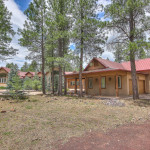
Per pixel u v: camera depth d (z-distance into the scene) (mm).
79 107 7738
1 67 31172
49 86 23734
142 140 3443
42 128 4219
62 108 7434
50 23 11930
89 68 17344
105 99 11094
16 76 10773
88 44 12078
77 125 4562
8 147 3018
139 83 16469
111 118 5496
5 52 12500
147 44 8219
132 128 4367
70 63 11680
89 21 10594
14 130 4012
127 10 9367
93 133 3898
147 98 11539
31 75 34656
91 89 16703
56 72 24859
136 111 6844
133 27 10430
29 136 3609
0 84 31234
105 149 2961
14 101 9727
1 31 11391
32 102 9438
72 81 30562
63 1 12516
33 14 13609
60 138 3521
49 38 13023
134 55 9445
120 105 8344
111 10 9492
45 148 2994
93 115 5949
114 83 14602
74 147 3045
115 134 3842
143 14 9812
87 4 11125
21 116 5582
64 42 14367
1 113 6027
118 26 10469
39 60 15492
